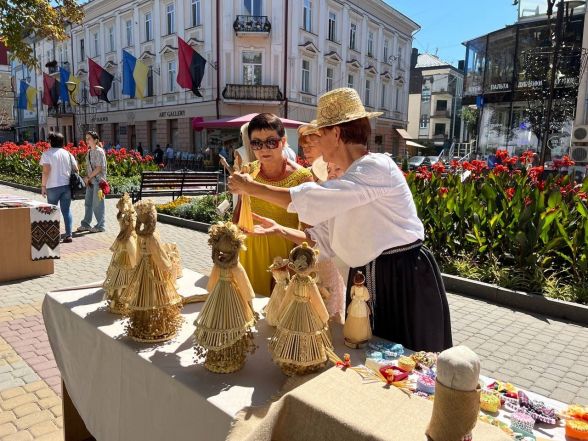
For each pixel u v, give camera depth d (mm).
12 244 5430
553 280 5316
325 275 2025
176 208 10219
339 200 1676
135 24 28625
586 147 14422
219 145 25375
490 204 6148
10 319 4254
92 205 8461
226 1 23594
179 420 1478
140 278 1734
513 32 16422
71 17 10516
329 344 1541
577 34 15445
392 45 33719
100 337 1865
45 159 7227
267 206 2443
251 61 24438
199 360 1606
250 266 2438
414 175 7688
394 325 1909
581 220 5535
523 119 16641
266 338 1800
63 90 31281
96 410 1951
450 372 1001
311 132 1922
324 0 26094
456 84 51219
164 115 27812
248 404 1341
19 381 3176
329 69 27953
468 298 5371
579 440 1183
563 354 3973
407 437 1057
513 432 1191
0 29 9141
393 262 1868
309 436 1169
